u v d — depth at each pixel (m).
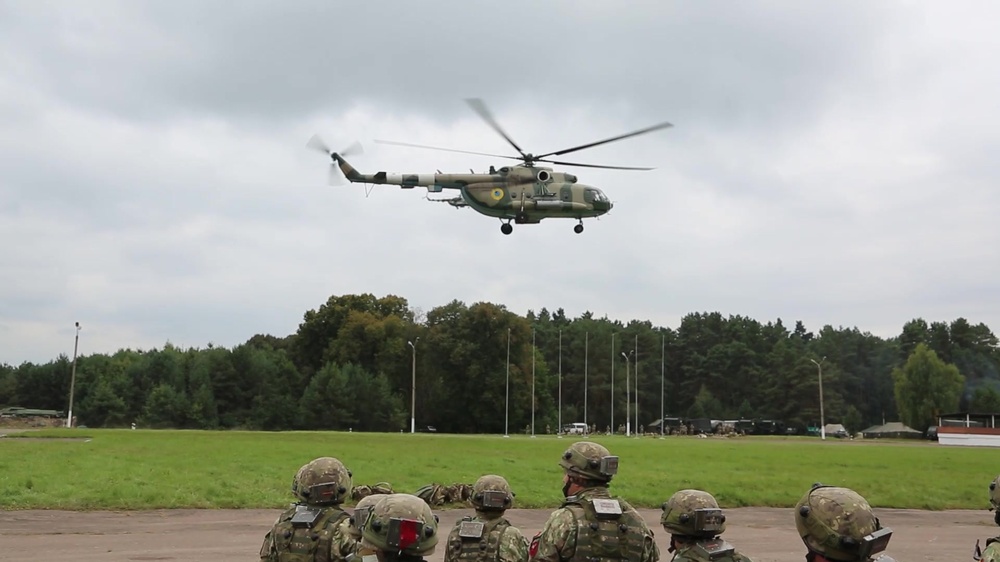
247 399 108.56
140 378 109.31
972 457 47.91
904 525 22.38
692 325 161.12
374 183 37.47
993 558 6.72
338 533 6.52
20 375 132.00
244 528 17.81
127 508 19.95
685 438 91.31
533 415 99.38
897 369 123.75
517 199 37.28
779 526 21.11
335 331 112.75
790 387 138.50
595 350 141.88
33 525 17.48
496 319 103.38
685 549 6.10
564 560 6.53
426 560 14.99
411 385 105.44
